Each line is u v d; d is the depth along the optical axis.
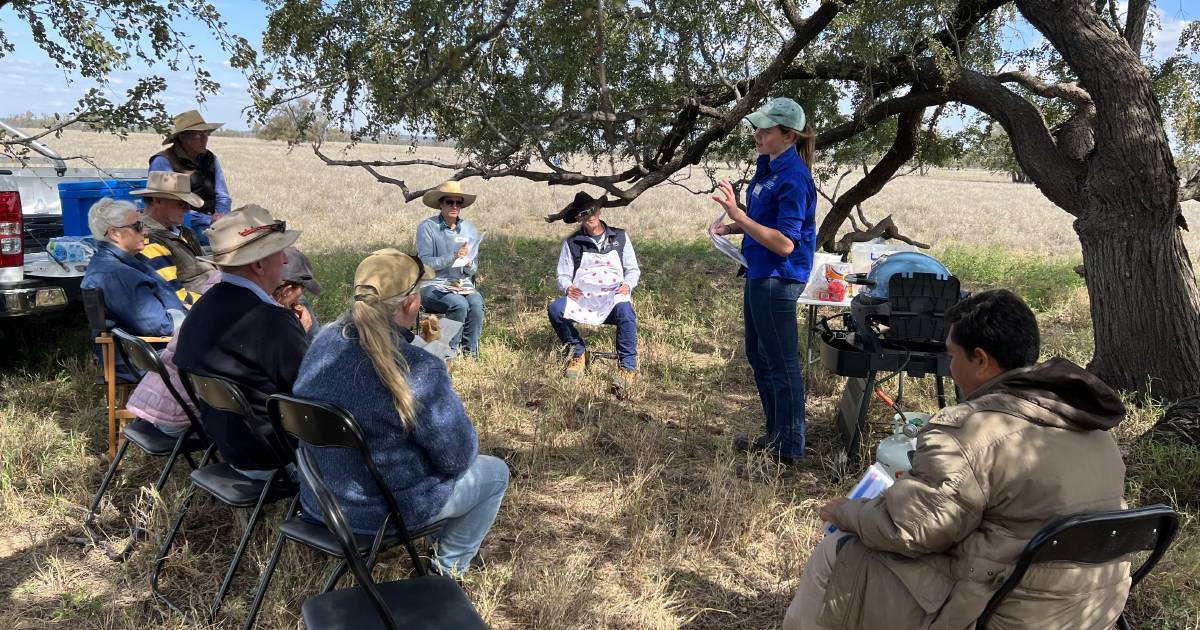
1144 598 3.20
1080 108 6.30
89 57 5.52
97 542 3.63
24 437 4.56
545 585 3.29
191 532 3.73
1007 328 2.19
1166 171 5.14
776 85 7.97
